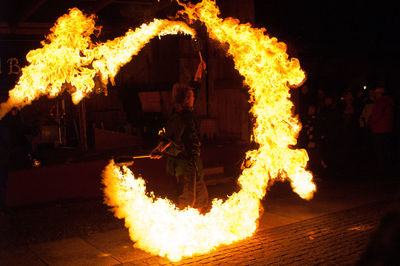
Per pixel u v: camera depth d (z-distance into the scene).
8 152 8.38
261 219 5.82
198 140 5.20
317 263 4.22
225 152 9.04
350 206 6.45
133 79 12.89
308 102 11.09
